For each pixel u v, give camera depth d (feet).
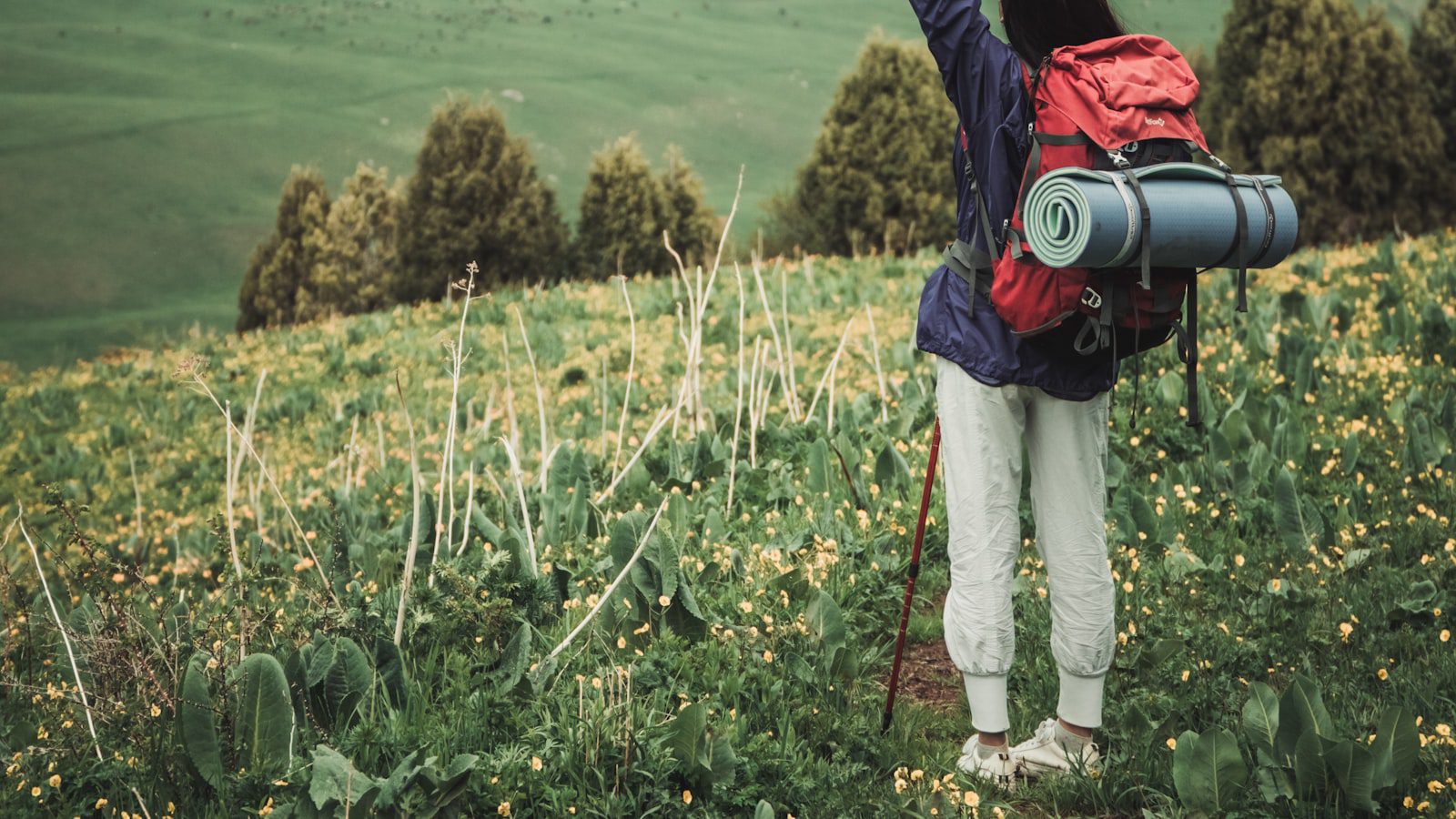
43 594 16.19
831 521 15.07
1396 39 58.13
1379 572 13.20
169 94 222.28
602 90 228.02
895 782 9.58
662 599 11.81
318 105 220.02
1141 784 9.71
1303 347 21.31
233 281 159.43
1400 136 57.93
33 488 33.04
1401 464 16.30
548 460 18.22
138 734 9.98
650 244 80.18
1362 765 8.78
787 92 230.68
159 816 9.41
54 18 260.21
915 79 71.82
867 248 73.20
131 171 189.78
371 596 13.67
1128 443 18.06
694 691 11.12
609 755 9.68
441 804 8.84
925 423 20.45
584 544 15.79
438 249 77.97
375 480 25.61
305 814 8.75
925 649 13.14
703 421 20.66
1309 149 58.29
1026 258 8.50
